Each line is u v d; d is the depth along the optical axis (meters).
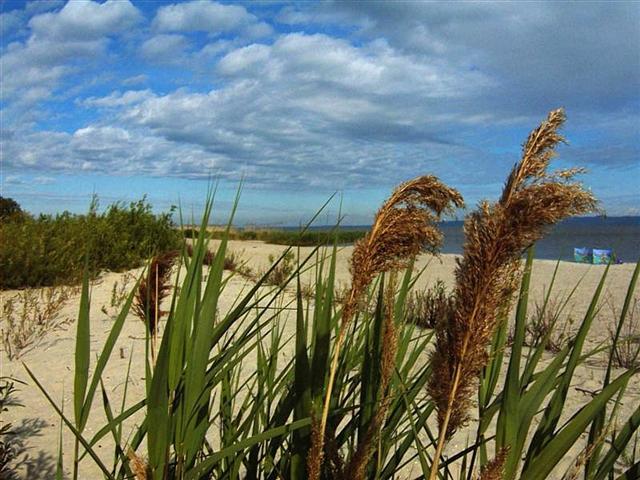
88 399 1.46
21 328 7.06
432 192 1.22
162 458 1.39
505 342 1.63
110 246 13.09
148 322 1.70
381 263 1.27
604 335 7.63
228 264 12.54
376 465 1.70
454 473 3.40
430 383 1.18
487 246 1.05
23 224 13.39
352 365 1.96
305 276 9.35
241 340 1.70
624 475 1.45
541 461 1.33
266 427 1.83
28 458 3.79
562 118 1.06
